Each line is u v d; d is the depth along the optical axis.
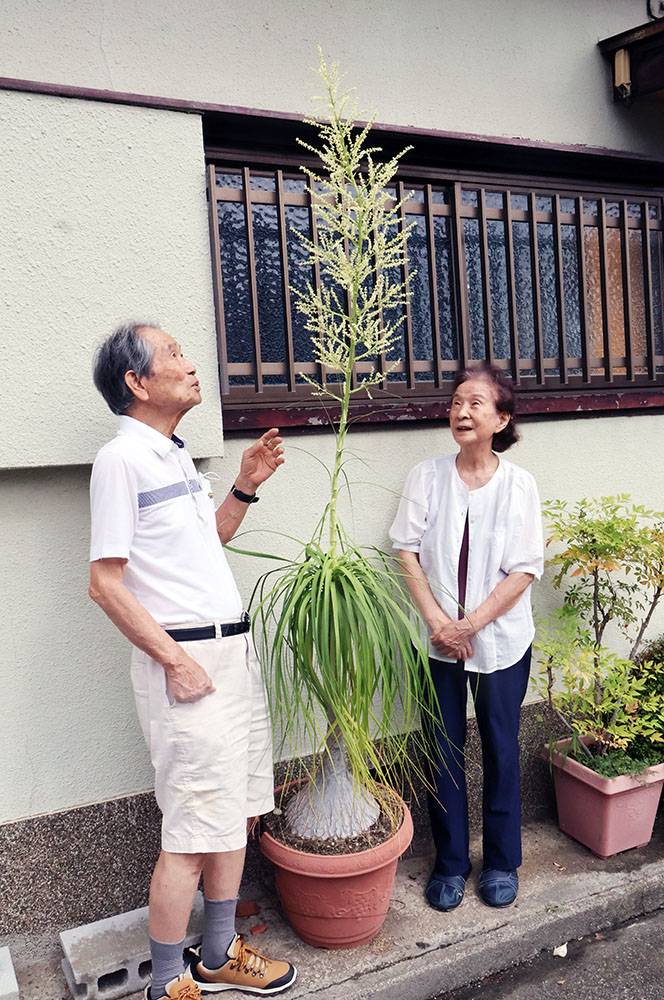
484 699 2.61
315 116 2.40
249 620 2.35
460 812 2.66
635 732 2.88
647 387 3.46
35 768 2.38
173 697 1.97
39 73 2.29
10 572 2.32
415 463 2.92
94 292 2.29
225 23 2.54
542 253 3.28
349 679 2.27
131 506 1.96
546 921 2.53
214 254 2.59
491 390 2.51
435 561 2.62
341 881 2.26
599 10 3.28
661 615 3.53
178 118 2.37
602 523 2.96
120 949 2.24
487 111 3.04
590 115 3.27
